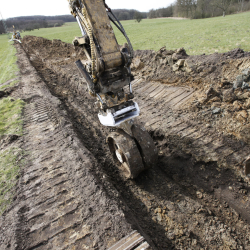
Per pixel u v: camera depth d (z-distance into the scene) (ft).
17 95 30.27
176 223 13.08
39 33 152.66
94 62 11.73
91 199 12.78
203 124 18.33
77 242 10.68
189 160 16.16
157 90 26.14
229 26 56.95
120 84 13.15
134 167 14.49
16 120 23.12
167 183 15.87
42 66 52.26
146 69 31.01
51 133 20.18
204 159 15.40
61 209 12.47
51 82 39.86
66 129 20.27
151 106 23.59
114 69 12.89
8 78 39.06
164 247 11.96
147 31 83.41
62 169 15.49
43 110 25.03
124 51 13.67
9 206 13.05
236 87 18.72
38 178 14.96
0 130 21.48
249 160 11.77
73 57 53.36
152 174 16.79
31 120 23.09
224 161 14.71
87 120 25.80
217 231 12.35
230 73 20.59
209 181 14.79
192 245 11.94
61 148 17.80
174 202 14.35
